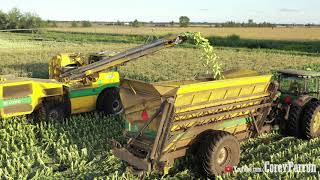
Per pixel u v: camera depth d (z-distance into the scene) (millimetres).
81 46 40469
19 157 8430
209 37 56594
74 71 11727
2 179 7574
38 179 7484
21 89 10453
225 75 9289
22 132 10297
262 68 23891
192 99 7180
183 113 7082
